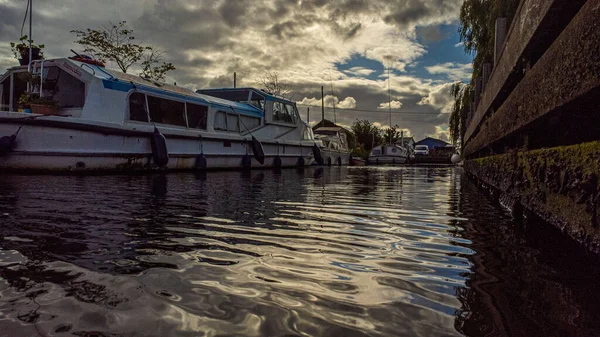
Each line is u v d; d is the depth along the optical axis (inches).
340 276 65.9
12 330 45.4
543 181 99.6
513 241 92.9
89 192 197.8
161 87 442.6
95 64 411.2
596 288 59.6
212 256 78.1
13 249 81.4
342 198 188.7
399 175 462.9
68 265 70.6
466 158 545.0
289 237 96.7
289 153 644.1
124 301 54.1
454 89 683.4
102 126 362.3
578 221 74.7
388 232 103.7
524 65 136.0
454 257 78.4
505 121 161.9
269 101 595.5
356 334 44.9
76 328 46.1
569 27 80.1
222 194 200.7
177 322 47.8
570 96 78.7
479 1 488.1
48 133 333.4
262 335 44.7
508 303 53.9
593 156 67.9
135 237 94.6
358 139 2231.8
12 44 404.8
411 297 56.2
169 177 345.7
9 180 265.1
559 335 44.6
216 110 505.4
